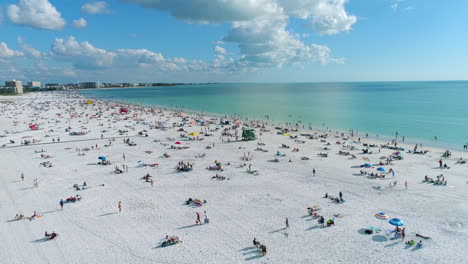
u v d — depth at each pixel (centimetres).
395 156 4656
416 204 2941
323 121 9019
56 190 3412
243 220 2678
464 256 2083
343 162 4475
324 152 5119
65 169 4209
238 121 9256
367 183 3559
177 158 4797
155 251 2208
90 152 5203
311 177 3809
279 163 4459
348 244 2270
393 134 6831
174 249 2231
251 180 3725
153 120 9431
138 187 3506
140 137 6600
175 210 2892
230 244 2294
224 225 2592
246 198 3166
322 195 3219
